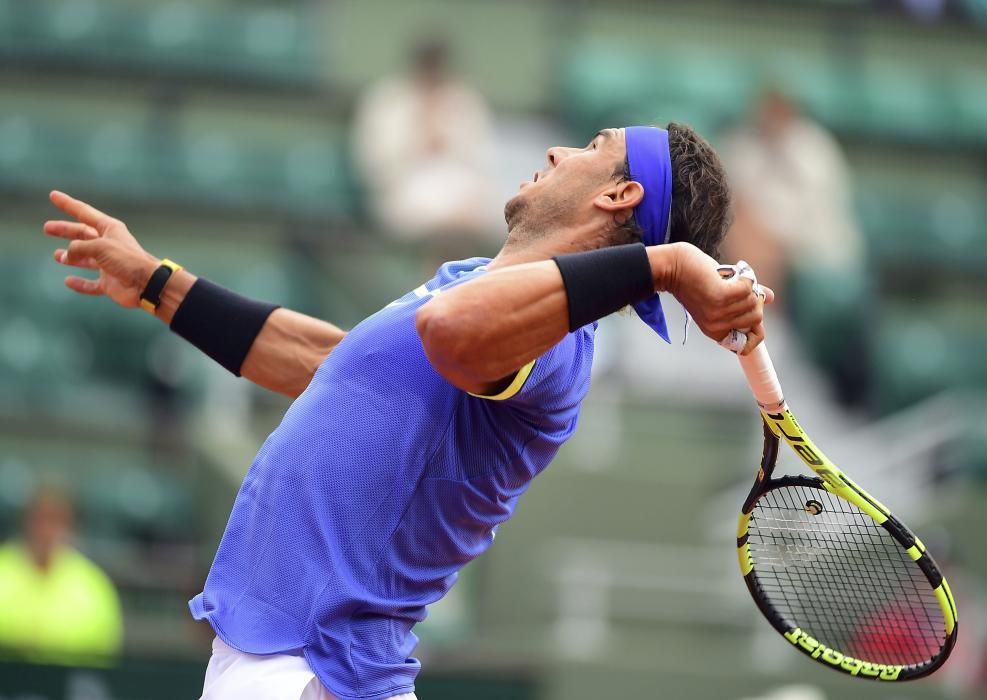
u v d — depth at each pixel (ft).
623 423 100.94
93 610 77.05
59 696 66.49
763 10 134.21
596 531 94.63
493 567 92.38
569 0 132.16
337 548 28.94
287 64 126.41
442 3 130.21
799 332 110.83
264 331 35.81
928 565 32.55
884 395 111.24
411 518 29.50
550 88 129.59
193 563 89.30
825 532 36.35
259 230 111.65
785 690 81.20
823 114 130.00
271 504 29.37
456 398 29.55
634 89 127.34
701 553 94.73
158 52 124.98
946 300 120.88
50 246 110.93
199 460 94.53
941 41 136.36
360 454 29.17
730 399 103.04
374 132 115.65
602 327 103.55
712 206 31.50
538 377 29.37
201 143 121.19
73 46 124.26
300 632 28.68
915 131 131.13
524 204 31.37
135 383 103.81
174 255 110.42
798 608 40.22
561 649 85.15
